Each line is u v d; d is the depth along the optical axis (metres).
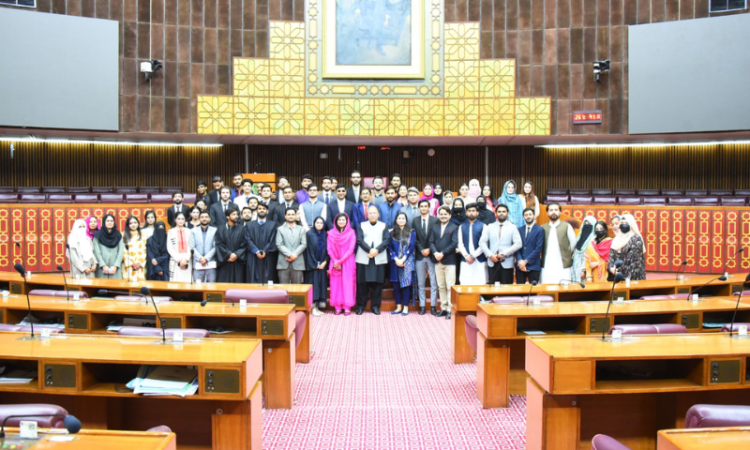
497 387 4.64
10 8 11.12
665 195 13.11
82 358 3.10
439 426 4.25
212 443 3.19
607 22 12.38
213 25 12.34
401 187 8.88
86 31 11.56
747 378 3.36
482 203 8.41
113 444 2.22
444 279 8.11
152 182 14.13
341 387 5.21
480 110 12.52
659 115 12.05
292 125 12.45
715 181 13.63
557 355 3.21
